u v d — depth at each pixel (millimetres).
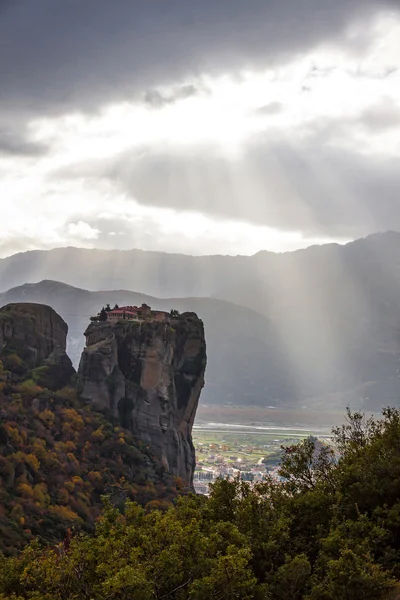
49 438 138250
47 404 148750
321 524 53500
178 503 58062
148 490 139250
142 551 46688
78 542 50438
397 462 56156
